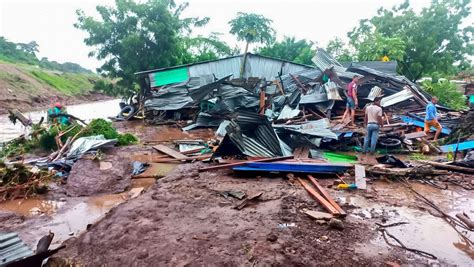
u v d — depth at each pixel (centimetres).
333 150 1085
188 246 427
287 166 760
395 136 1084
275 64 2259
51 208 644
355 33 3100
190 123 1788
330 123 1329
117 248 437
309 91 1627
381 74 1619
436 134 1151
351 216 541
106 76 2803
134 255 414
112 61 2708
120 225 496
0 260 373
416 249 438
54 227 557
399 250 434
